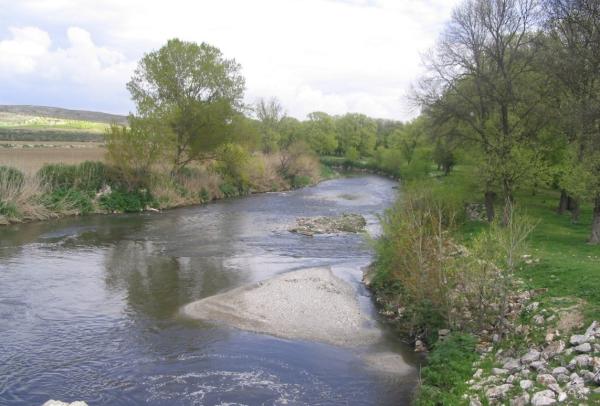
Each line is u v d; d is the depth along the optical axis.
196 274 22.02
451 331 14.20
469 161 30.92
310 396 11.78
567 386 9.85
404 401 11.62
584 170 22.39
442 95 30.34
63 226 31.69
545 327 12.99
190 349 14.19
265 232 32.78
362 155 129.50
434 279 15.09
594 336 11.53
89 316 16.45
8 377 12.20
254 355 13.95
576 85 25.47
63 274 21.12
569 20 24.62
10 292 18.48
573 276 16.08
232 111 50.59
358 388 12.23
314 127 121.06
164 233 31.16
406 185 32.91
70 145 80.69
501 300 14.94
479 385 11.09
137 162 41.50
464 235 25.64
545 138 30.97
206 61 48.75
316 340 15.26
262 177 61.25
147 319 16.39
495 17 27.84
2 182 32.50
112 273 21.62
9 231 29.39
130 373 12.62
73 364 13.02
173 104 47.56
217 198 50.69
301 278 21.66
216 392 11.80
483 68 28.89
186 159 52.06
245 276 22.02
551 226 28.41
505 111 28.31
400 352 14.54
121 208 38.66
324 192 61.50
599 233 22.97
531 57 27.22
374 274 21.14
